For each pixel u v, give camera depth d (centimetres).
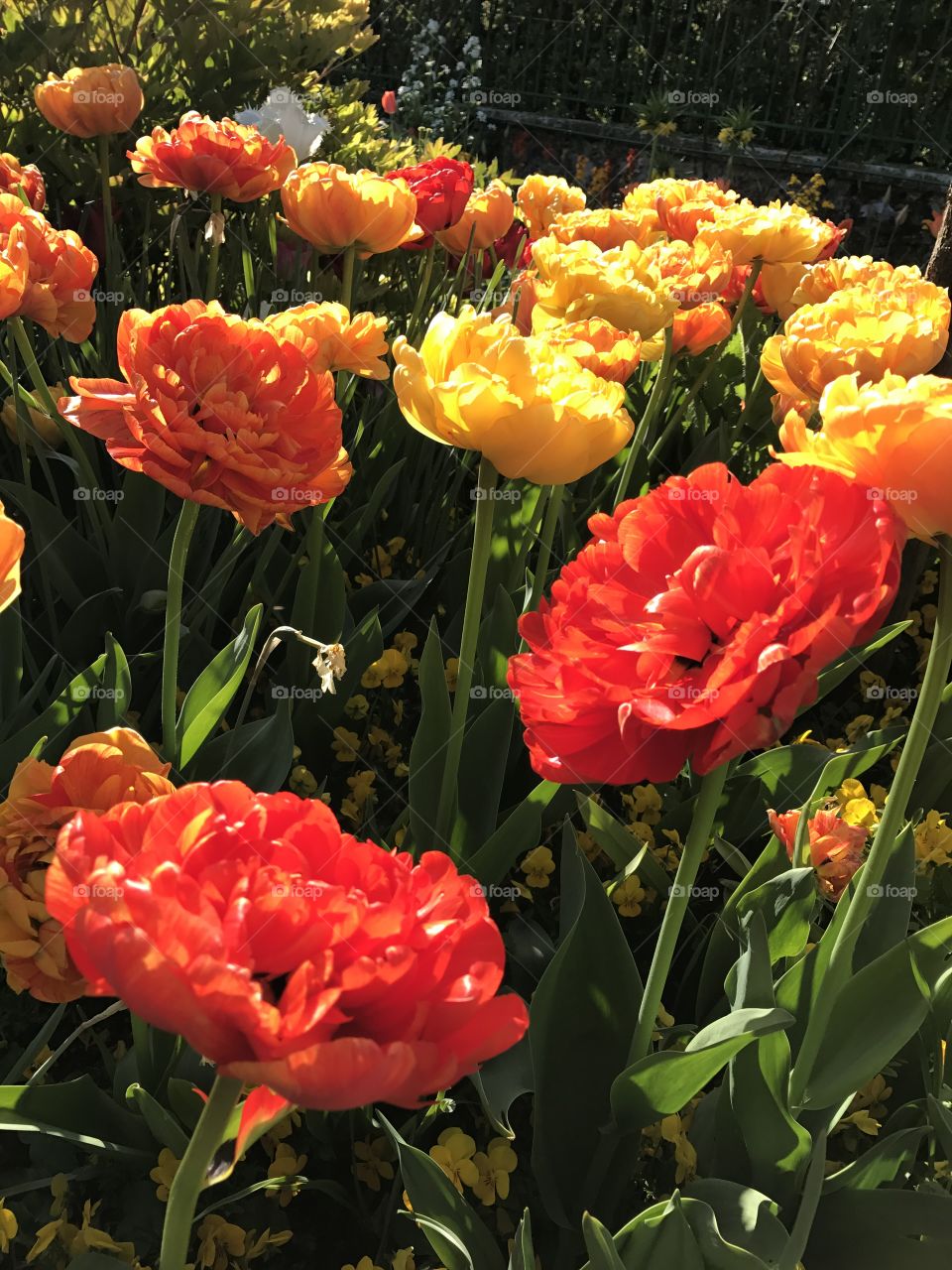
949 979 62
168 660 64
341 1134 62
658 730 43
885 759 95
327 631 84
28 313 72
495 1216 60
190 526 60
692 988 72
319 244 84
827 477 43
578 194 112
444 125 293
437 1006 32
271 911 30
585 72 332
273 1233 59
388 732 89
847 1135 65
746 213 97
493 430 52
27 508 82
